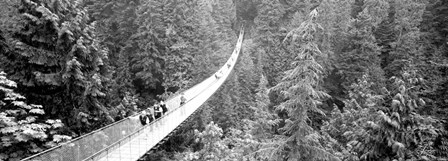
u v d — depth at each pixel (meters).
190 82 26.80
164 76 26.72
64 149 8.36
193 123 22.38
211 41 35.41
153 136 12.87
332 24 35.69
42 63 11.49
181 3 29.97
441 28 35.84
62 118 12.09
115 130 11.02
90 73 12.80
